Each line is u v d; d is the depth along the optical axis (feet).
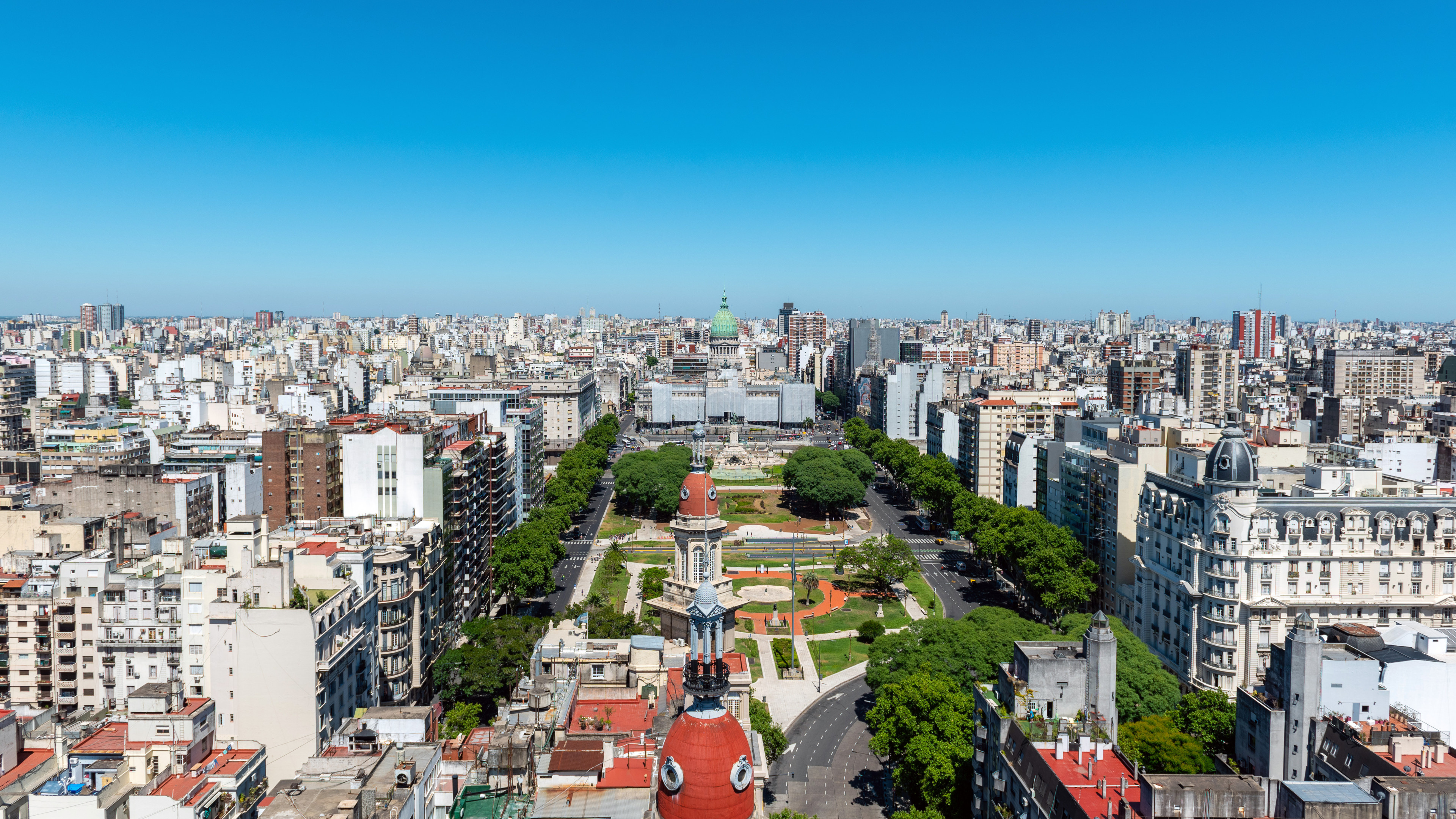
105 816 449.06
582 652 627.46
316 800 407.64
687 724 283.18
